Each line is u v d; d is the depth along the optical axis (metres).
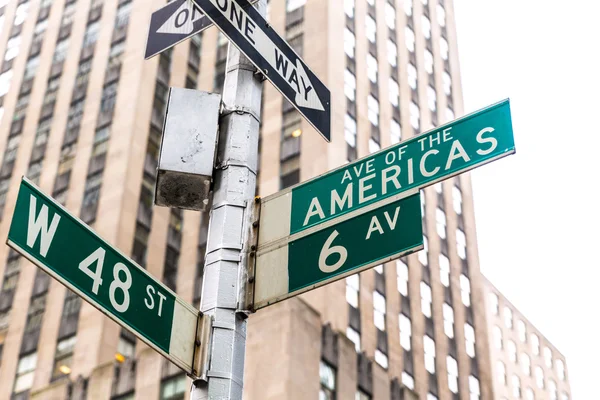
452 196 63.59
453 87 68.25
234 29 7.40
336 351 40.16
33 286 46.19
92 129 51.81
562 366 92.31
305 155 46.62
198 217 47.84
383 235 6.48
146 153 49.66
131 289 6.17
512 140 6.73
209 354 6.18
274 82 7.58
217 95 7.19
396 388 44.84
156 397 37.31
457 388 52.50
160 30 8.06
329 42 52.19
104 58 55.69
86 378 40.25
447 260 58.81
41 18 62.41
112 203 46.31
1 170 53.66
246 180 6.95
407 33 65.00
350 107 51.62
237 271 6.55
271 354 36.25
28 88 58.06
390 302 49.22
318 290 42.28
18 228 5.73
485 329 59.00
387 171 6.95
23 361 43.03
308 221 6.76
